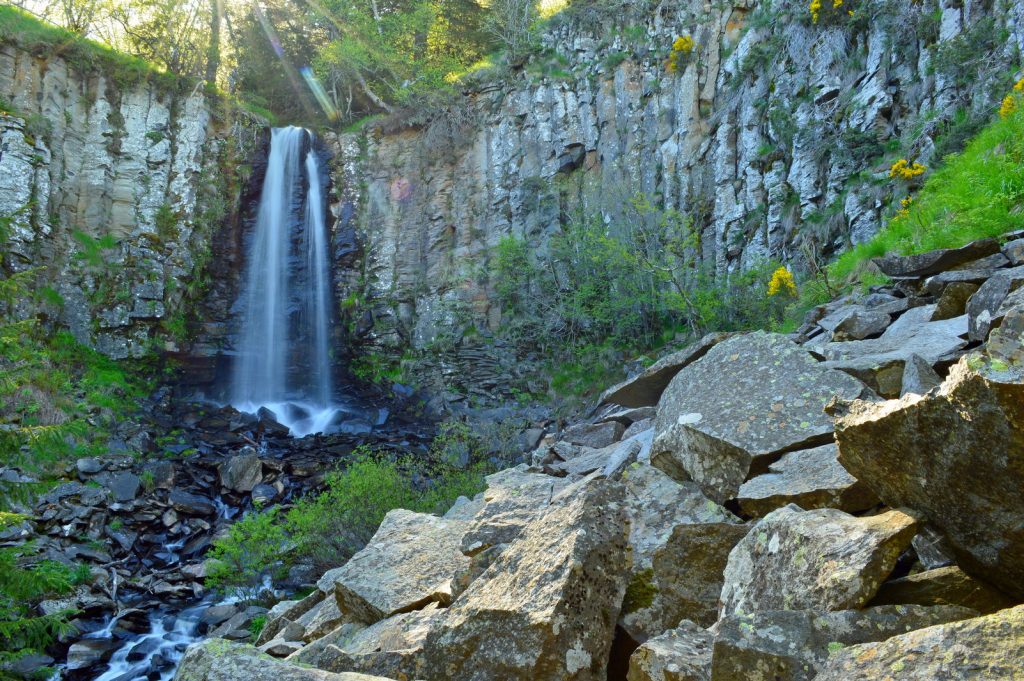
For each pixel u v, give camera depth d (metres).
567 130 28.31
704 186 23.73
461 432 18.75
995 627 1.80
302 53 36.84
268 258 29.50
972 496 2.38
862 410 2.84
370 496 12.33
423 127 31.70
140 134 28.08
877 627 2.29
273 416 24.09
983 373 2.23
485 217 29.33
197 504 17.28
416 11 33.50
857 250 12.96
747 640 2.32
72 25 29.34
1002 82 14.08
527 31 31.39
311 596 6.44
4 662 9.95
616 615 3.10
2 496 9.85
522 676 2.83
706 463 4.27
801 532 2.78
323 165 31.92
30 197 24.80
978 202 9.37
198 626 12.59
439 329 27.80
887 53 18.19
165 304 26.45
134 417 22.05
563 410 23.11
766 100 22.34
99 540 15.52
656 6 28.20
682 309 20.61
